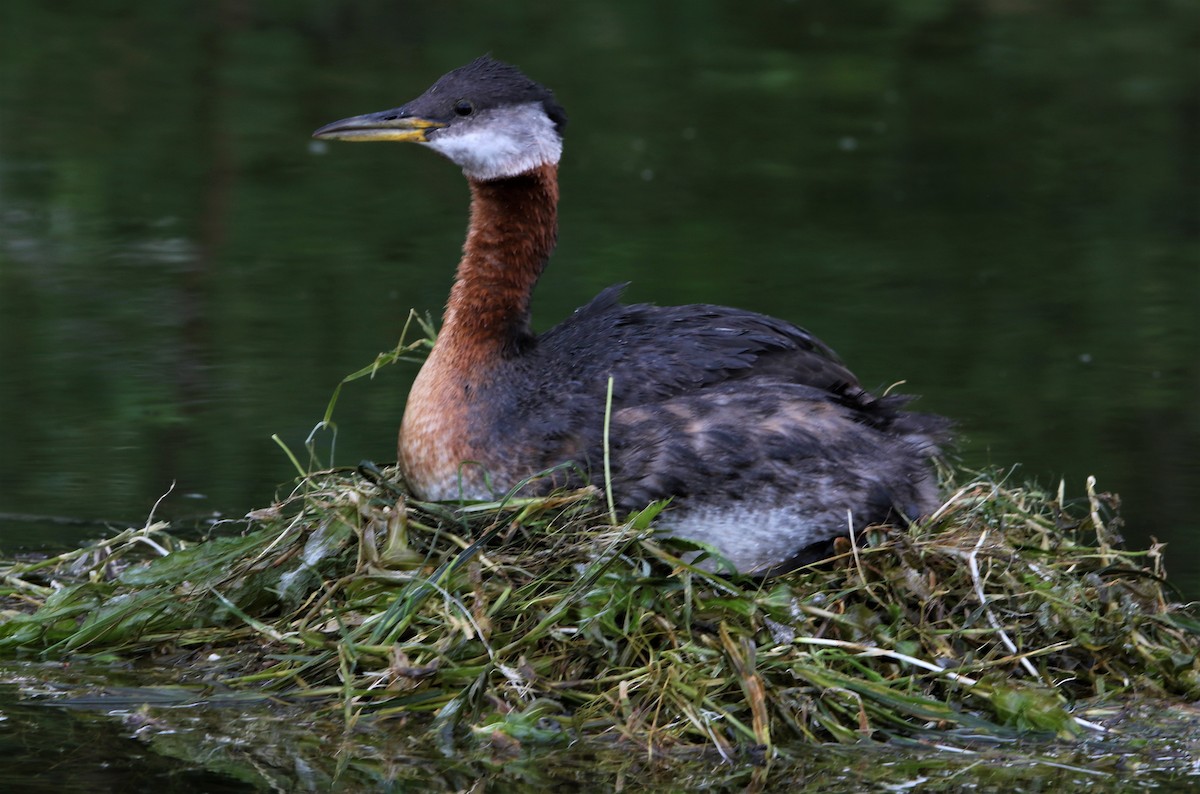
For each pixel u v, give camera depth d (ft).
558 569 29.96
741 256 63.57
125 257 61.31
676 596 29.86
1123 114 90.33
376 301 56.54
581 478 31.58
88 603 31.73
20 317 53.67
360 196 71.46
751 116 87.56
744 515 31.65
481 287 33.32
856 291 59.57
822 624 29.78
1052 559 32.30
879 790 26.02
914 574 30.27
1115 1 113.80
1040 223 70.90
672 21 106.11
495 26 102.68
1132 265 64.75
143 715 28.17
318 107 84.84
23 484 39.81
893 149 82.74
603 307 35.58
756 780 26.25
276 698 28.96
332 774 26.11
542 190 34.45
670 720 27.81
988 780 26.53
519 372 32.96
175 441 43.06
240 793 25.32
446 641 28.78
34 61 90.99
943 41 104.99
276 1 105.50
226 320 54.13
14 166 72.33
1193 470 42.19
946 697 28.96
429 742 27.30
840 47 102.53
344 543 31.42
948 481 37.40
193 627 31.30
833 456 31.86
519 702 27.94
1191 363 52.13
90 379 47.85
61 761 26.32
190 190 70.69
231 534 36.86
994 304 58.70
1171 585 32.50
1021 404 47.47
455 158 34.76
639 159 78.79
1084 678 30.63
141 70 90.58
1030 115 89.81
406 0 106.63
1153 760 27.48
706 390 32.45
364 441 42.88
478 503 31.48
